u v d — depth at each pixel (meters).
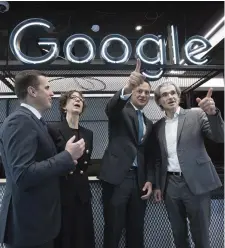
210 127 1.62
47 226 1.20
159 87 1.95
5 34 3.31
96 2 3.11
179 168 1.77
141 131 1.89
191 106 3.42
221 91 3.94
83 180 1.66
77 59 2.34
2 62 3.34
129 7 3.19
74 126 1.77
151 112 3.68
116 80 3.17
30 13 3.17
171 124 1.89
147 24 3.43
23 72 1.34
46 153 1.24
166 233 2.04
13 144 1.11
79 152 1.21
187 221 1.96
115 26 3.49
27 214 1.15
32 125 1.20
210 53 2.49
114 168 1.78
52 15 3.25
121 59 2.38
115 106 1.73
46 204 1.21
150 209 2.05
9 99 3.72
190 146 1.77
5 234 1.16
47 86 1.36
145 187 1.81
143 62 2.37
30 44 3.23
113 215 1.75
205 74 2.71
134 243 1.80
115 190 1.77
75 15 3.26
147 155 1.94
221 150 3.53
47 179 1.14
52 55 2.31
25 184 1.08
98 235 2.00
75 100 1.78
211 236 2.02
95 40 3.55
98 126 3.79
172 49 2.57
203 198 1.71
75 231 1.56
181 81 3.05
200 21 3.38
